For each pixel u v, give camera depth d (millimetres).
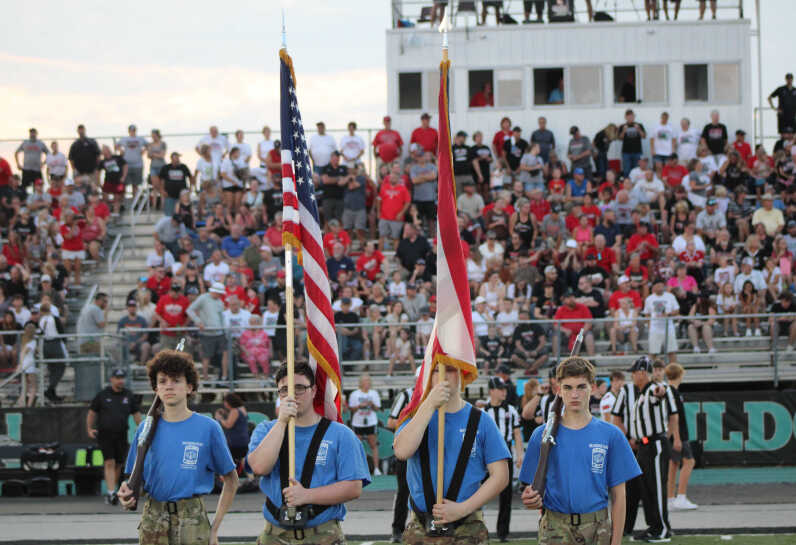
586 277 21297
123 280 25734
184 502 7945
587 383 7594
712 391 20297
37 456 18453
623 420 13523
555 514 7656
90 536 14250
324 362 8188
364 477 7469
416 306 21266
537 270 22359
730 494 16859
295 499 7219
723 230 23594
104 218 27281
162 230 25188
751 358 20000
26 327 19656
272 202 26219
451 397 7594
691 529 13617
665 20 29750
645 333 19812
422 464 7430
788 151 27938
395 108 29828
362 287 22875
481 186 26922
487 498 7293
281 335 19641
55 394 19562
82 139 28469
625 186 25203
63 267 24469
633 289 21859
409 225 24094
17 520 15883
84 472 18719
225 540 13742
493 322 19625
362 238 26500
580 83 29703
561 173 27062
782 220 25172
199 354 19641
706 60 29766
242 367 19594
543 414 14898
